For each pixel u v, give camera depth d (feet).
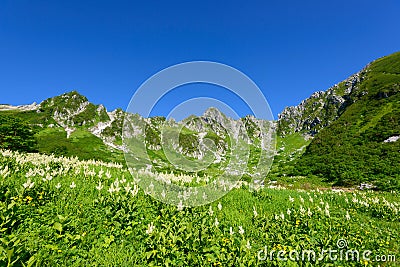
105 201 27.22
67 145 416.87
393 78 419.33
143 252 20.57
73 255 18.90
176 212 29.22
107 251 20.44
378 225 39.88
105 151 409.49
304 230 29.27
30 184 26.50
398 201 66.23
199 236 22.82
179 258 19.65
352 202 52.95
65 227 21.22
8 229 20.03
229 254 20.66
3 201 24.47
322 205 44.96
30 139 214.69
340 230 31.27
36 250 18.25
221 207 33.47
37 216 22.85
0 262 15.16
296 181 171.12
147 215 27.04
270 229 28.91
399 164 175.52
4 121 203.21
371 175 154.40
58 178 36.22
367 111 364.79
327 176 183.42
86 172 41.37
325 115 578.66
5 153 57.06
